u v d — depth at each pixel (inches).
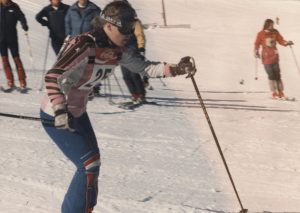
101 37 129.8
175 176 219.0
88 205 141.8
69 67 127.6
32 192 186.4
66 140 139.0
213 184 210.7
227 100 463.2
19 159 227.9
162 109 383.6
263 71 685.3
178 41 879.7
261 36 486.0
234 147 276.8
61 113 126.4
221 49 835.4
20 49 639.1
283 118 371.9
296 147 281.6
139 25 358.6
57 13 406.3
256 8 1371.8
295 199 196.5
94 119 331.3
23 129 285.7
